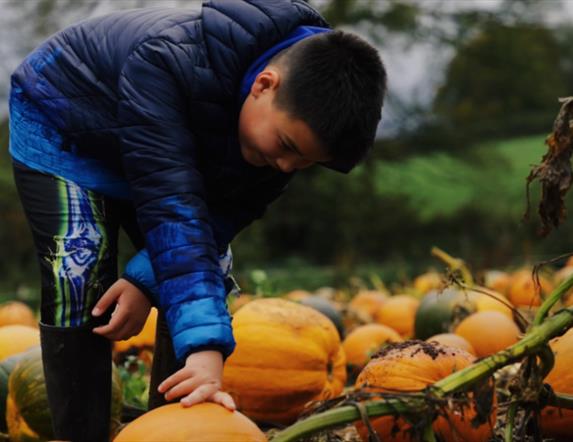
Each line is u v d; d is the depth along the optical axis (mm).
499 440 2988
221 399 2324
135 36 2682
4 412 3688
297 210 18219
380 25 18062
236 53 2594
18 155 2852
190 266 2404
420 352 2826
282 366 3689
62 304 2717
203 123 2643
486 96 22406
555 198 2787
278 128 2537
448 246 17969
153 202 2490
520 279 6793
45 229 2764
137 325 2652
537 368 2475
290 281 12664
